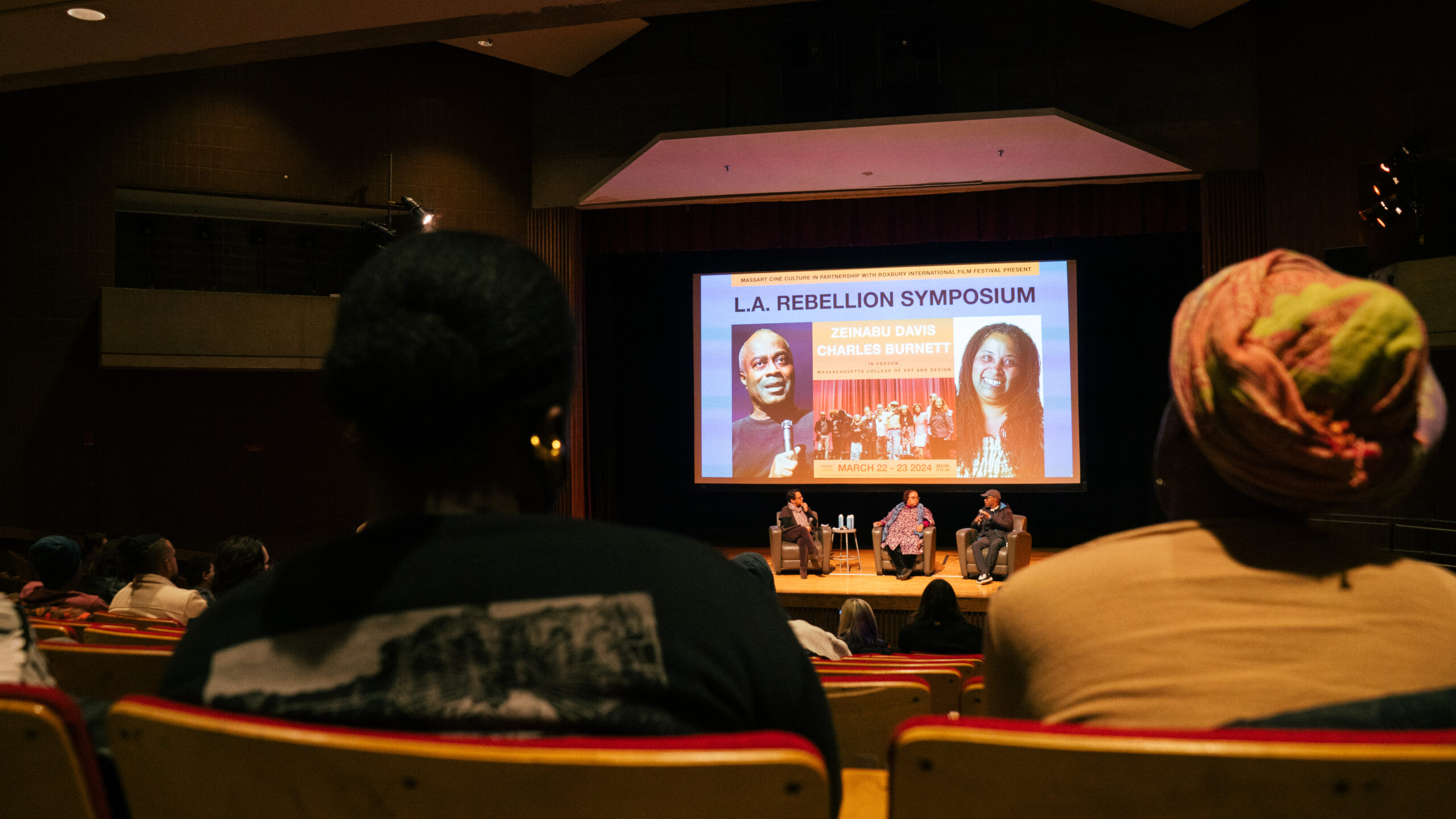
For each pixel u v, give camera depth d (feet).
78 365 33.76
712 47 37.55
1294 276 2.47
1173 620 2.29
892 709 5.36
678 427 41.73
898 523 31.40
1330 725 2.00
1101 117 34.63
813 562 32.27
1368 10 29.94
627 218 38.99
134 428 34.73
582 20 14.01
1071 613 2.40
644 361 41.88
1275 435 2.18
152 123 34.53
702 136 32.12
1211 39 33.91
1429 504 27.27
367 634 2.07
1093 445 38.88
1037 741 1.79
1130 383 38.40
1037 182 35.22
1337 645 2.23
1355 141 30.27
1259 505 2.53
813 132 31.53
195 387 35.76
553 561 2.14
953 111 35.63
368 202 37.04
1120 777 1.76
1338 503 2.31
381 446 2.30
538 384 2.34
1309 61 31.81
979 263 36.11
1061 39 35.09
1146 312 38.04
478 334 2.27
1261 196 33.27
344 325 2.32
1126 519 38.58
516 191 38.96
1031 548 35.04
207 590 18.16
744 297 37.86
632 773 1.74
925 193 36.58
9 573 31.22
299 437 36.81
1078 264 35.53
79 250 33.68
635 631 2.07
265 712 2.05
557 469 2.50
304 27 14.30
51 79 16.24
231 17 13.94
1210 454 2.40
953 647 14.05
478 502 2.37
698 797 1.76
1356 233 30.19
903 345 36.58
